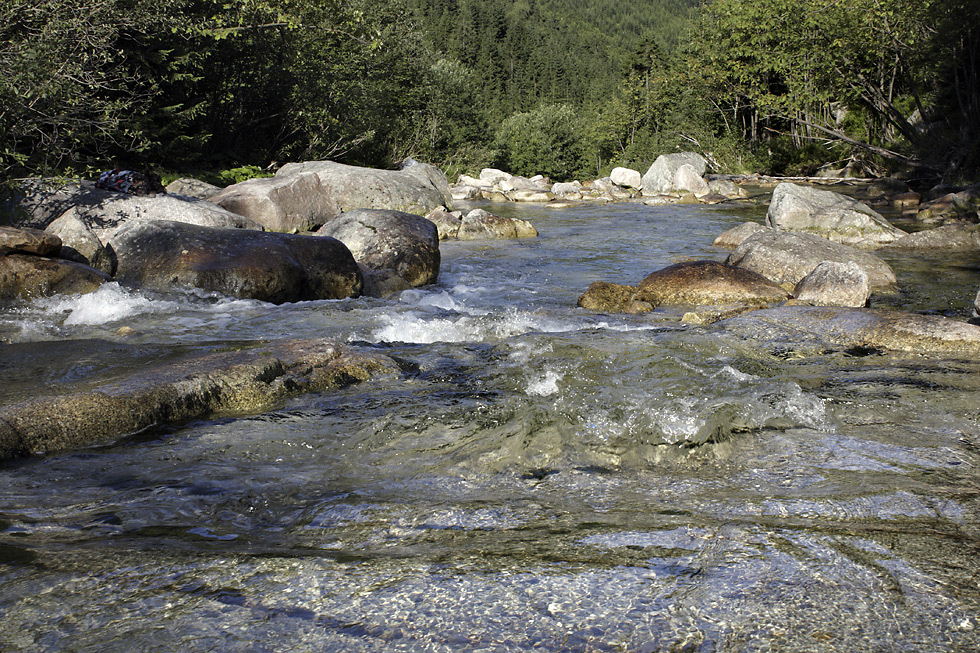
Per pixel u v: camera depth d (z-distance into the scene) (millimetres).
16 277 7777
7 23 11016
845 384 4949
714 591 2207
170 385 4426
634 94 53844
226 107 24203
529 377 5176
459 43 102125
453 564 2408
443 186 22156
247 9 20547
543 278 10938
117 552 2539
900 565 2373
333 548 2600
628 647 1929
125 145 13625
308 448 3861
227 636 1986
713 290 8531
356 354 5469
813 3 30328
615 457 3611
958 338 5879
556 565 2395
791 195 15273
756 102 34625
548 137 55719
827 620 2053
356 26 25625
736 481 3283
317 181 15969
